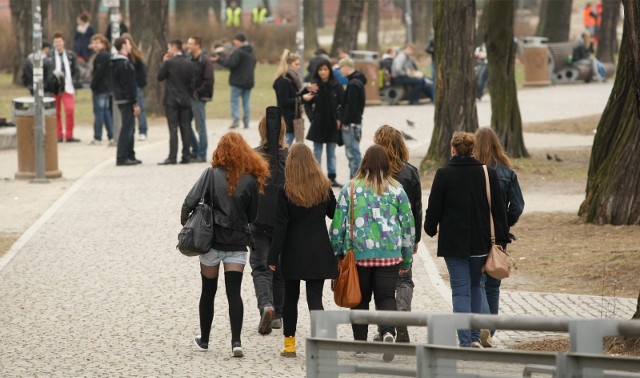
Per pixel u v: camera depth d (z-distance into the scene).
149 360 25.58
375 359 16.05
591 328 13.91
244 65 80.44
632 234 41.44
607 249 38.84
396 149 26.69
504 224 25.83
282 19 197.75
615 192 43.44
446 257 25.72
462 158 25.88
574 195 52.78
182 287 33.62
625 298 31.86
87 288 33.56
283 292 28.89
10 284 34.28
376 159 25.28
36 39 56.44
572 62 130.12
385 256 24.91
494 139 27.42
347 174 59.31
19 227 44.59
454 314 15.07
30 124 57.94
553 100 108.75
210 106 100.88
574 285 33.97
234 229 26.12
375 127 83.50
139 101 76.50
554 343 26.78
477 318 14.84
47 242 41.09
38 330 28.61
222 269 36.97
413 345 15.58
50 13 174.38
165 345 27.05
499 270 25.42
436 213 25.72
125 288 33.53
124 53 62.44
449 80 59.69
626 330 13.86
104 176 58.66
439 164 59.56
